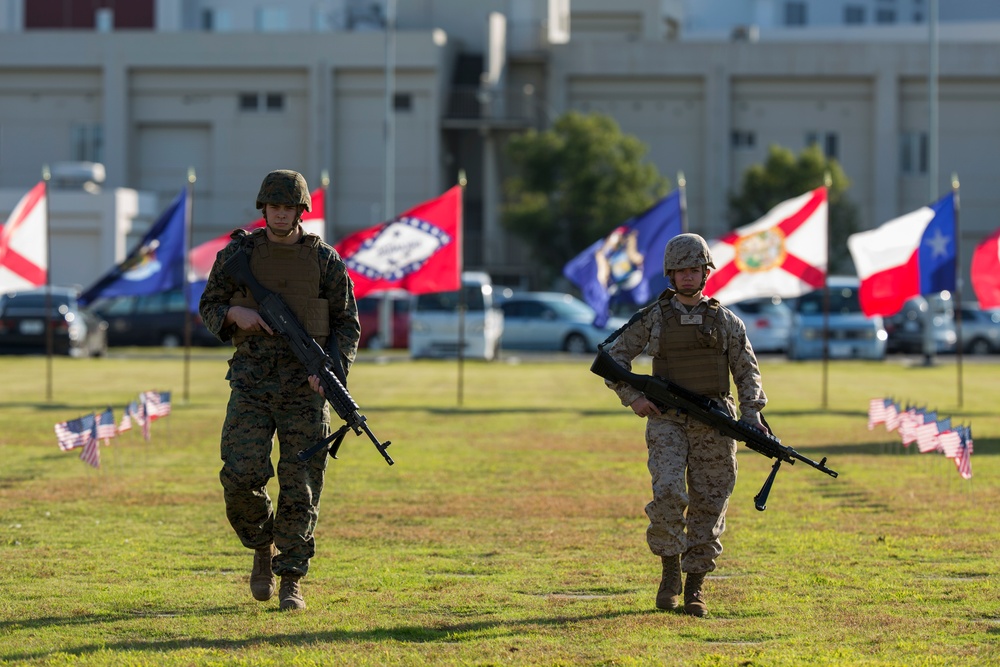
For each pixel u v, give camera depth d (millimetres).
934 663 17547
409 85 149250
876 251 57969
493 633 19266
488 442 44781
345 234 151000
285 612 20562
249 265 20188
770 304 109250
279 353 20078
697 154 154375
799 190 140000
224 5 184125
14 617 20250
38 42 150000
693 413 20375
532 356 103312
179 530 27938
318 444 20000
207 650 18219
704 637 19078
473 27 163875
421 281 61188
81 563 24422
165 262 60031
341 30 164750
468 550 25844
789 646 18469
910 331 110500
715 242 61156
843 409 58094
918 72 151375
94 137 151875
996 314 112562
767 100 153875
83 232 132750
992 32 189375
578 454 41406
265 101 150750
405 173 149750
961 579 23188
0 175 152125
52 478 35312
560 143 138875
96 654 17953
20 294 96312
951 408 58031
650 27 171375
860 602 21328
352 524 28688
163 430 47469
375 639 18891
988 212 153000
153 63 149750
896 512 30109
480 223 158250
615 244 62031
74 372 79500
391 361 95750
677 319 20609
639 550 25844
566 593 22250
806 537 27031
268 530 20875
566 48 154000
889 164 152125
